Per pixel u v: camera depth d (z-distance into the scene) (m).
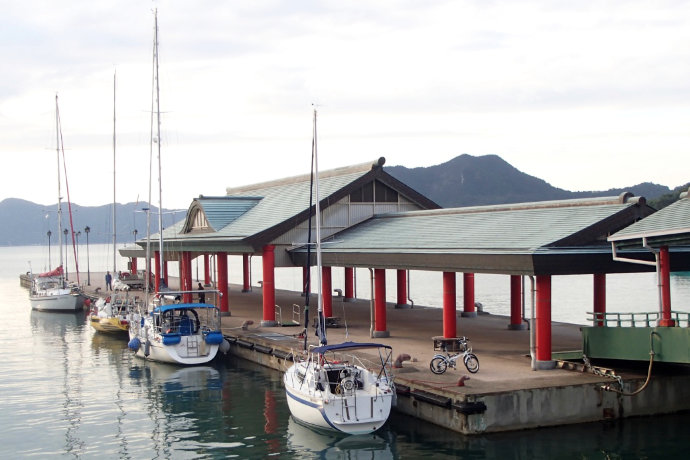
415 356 31.16
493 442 23.64
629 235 25.06
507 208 34.09
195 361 38.94
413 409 26.31
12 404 31.69
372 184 44.75
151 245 64.50
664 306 25.58
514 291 38.44
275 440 25.69
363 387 26.39
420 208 46.09
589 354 27.23
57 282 78.19
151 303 47.00
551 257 26.48
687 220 23.70
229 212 51.03
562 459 22.48
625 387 25.66
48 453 24.98
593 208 29.16
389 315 46.28
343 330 39.66
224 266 50.06
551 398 24.73
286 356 34.41
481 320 42.47
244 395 32.12
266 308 43.28
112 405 31.23
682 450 23.09
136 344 42.31
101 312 53.59
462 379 24.98
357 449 24.19
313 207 42.88
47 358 43.28
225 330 42.53
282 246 43.16
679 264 28.39
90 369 39.41
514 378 26.08
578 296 78.12
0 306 77.88
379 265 35.38
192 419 28.69
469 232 32.81
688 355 24.69
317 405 25.17
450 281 32.44
